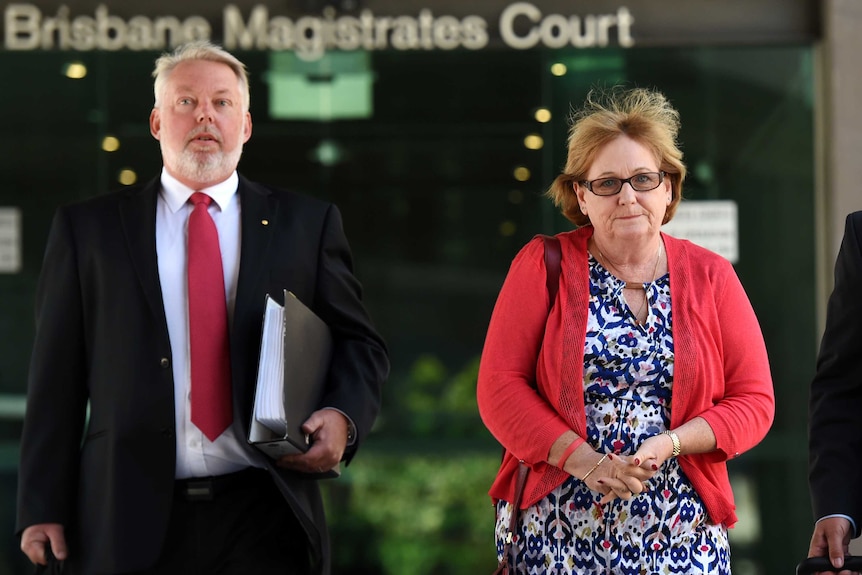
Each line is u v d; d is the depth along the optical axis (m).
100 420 6.07
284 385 5.73
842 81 11.95
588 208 5.99
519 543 5.83
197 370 6.04
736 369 5.93
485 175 12.05
